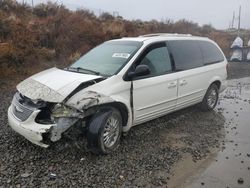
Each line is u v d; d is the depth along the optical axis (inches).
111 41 268.4
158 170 186.9
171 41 271.1
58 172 175.3
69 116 182.5
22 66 458.0
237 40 1049.5
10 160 186.4
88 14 741.3
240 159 209.0
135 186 166.7
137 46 240.1
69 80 199.6
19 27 509.7
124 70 218.8
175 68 262.5
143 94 228.4
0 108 299.3
